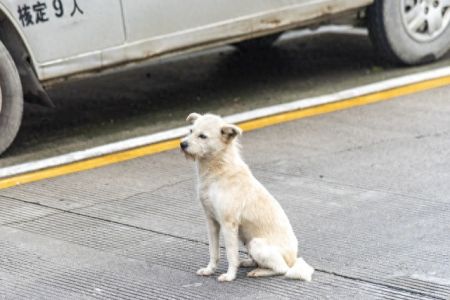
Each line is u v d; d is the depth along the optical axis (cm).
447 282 885
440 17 1719
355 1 1623
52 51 1339
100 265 962
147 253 988
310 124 1434
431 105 1494
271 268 896
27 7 1314
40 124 1523
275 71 1772
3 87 1323
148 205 1135
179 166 1278
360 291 873
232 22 1486
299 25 1575
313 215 1074
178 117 1518
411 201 1103
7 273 953
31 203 1162
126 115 1549
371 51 1853
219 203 883
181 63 1869
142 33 1402
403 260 938
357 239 998
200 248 995
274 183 1190
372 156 1273
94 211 1123
